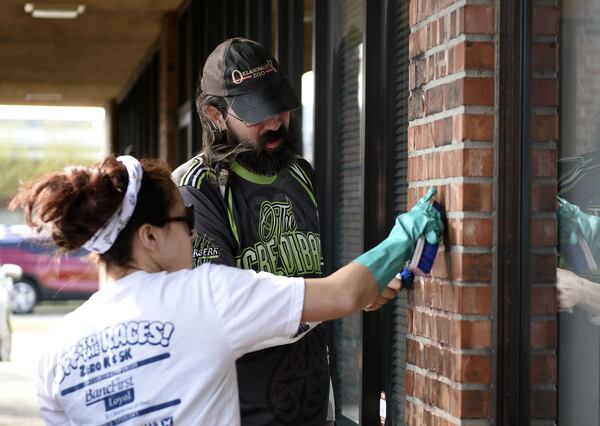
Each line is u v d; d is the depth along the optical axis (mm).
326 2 5789
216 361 2207
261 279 2307
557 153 3023
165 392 2170
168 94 11961
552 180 3033
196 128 10602
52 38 14086
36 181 2242
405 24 4266
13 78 19172
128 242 2283
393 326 4223
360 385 4410
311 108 6215
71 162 2312
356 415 4949
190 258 2381
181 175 3094
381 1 4520
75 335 2232
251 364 3082
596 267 2908
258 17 7742
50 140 49312
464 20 3188
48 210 2211
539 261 3088
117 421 2174
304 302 2324
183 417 2174
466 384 3193
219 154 3068
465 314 3191
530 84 3105
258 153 3092
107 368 2188
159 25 12805
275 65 3125
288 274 3164
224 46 3123
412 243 2816
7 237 20125
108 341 2199
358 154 5133
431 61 3447
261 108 3033
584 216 2926
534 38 3096
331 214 5648
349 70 5336
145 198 2277
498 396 3197
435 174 3391
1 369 11141
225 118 3092
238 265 3092
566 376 3004
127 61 16484
